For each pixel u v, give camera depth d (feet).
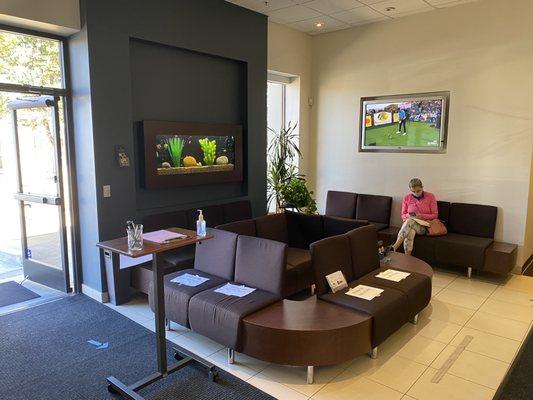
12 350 10.63
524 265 17.31
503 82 16.58
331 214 21.45
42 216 14.78
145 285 13.30
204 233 9.36
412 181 17.76
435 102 18.34
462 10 17.26
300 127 22.22
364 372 9.67
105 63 13.10
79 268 14.53
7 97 14.19
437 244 16.61
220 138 17.46
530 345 10.98
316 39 22.00
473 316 12.76
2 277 16.34
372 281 11.55
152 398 8.72
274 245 10.58
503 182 16.92
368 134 20.63
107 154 13.42
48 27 12.50
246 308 9.64
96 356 10.37
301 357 8.97
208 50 16.31
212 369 9.34
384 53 19.67
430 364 10.03
